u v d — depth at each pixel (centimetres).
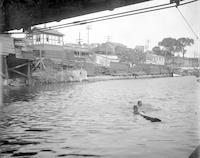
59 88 6031
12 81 6150
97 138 1529
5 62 5666
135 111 2600
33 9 1525
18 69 6694
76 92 5147
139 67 13638
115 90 5709
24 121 2122
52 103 3450
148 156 1196
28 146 1373
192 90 5622
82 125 1931
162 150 1285
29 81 6481
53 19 1573
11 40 5609
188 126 1841
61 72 8050
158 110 2750
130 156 1199
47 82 7325
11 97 4131
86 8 1394
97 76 10506
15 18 1574
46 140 1495
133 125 1922
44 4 1471
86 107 3048
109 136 1577
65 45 10456
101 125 1925
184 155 1207
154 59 13688
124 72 12606
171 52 12231
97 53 13575
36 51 8006
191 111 2670
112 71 12125
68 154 1238
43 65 7594
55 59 8625
